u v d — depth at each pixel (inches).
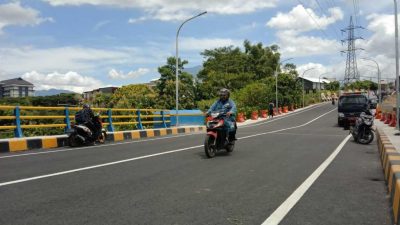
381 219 204.4
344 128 1112.8
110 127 720.3
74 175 315.6
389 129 948.6
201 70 3818.9
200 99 2928.2
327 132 915.4
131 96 1809.8
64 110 607.5
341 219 203.5
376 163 408.8
